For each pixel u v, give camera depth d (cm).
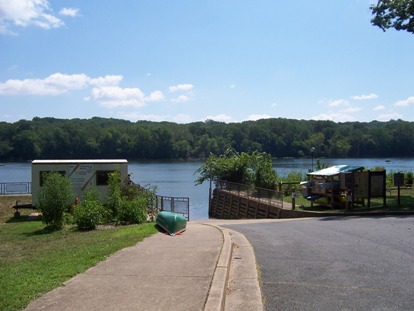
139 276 672
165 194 4909
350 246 970
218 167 3412
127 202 1811
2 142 12044
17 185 3947
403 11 2242
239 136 12912
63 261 826
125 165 2419
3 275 734
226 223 1739
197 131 14612
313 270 745
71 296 576
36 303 550
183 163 12062
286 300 585
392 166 7944
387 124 14462
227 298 588
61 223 1762
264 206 2436
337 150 12219
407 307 555
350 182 1872
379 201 2108
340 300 583
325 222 1523
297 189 2928
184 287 607
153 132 13200
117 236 1212
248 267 764
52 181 1780
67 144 12344
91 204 1719
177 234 1152
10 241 1457
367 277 695
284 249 947
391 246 959
